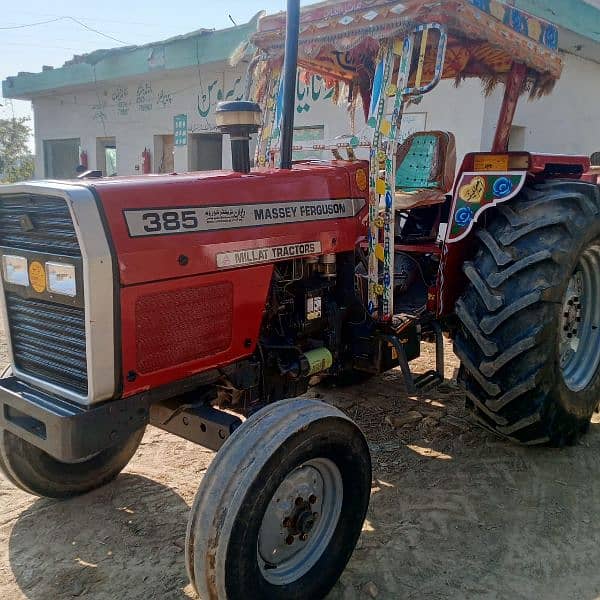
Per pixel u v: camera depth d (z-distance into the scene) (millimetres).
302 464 2201
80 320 2121
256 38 3395
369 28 2875
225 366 2527
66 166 16516
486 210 3463
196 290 2311
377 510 2904
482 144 7891
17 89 15586
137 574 2441
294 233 2689
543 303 2990
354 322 3160
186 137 12328
